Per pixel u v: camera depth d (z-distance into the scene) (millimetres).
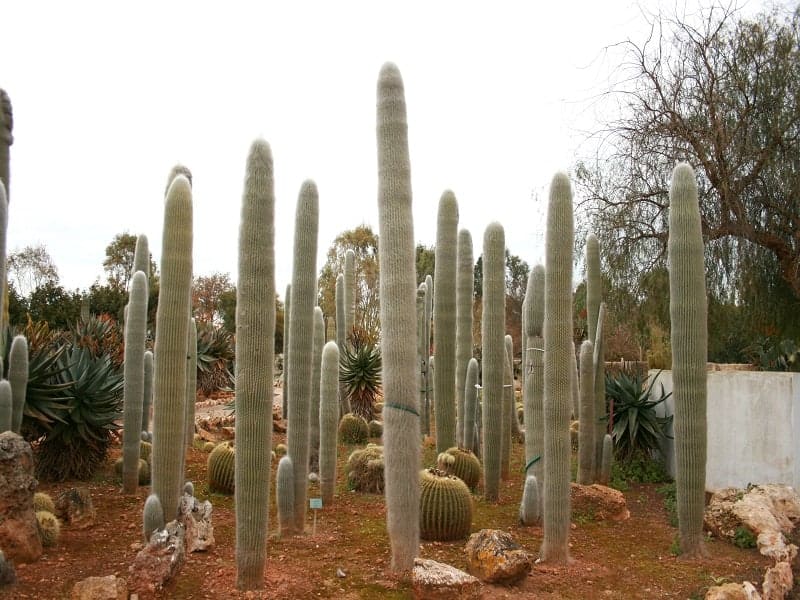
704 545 6645
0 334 6672
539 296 7621
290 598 4895
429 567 4969
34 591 4797
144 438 9656
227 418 13789
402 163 5582
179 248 5980
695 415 6480
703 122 12086
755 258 12203
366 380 14953
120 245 36688
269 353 5016
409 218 5566
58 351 8641
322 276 34719
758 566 6273
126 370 7965
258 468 4957
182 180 6062
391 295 5438
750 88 12039
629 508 8547
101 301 26609
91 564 5430
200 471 9648
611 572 5938
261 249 4969
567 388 6055
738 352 17328
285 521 6445
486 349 8203
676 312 6582
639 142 12883
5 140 7160
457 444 9766
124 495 7906
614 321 14016
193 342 11445
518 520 7422
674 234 6617
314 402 9352
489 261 8164
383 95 5637
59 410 8422
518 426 13844
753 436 8789
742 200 12070
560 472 6043
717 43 12281
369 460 8773
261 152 5039
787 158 11578
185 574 5285
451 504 6531
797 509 7797
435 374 8609
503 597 5180
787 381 8531
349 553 5984
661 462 10555
